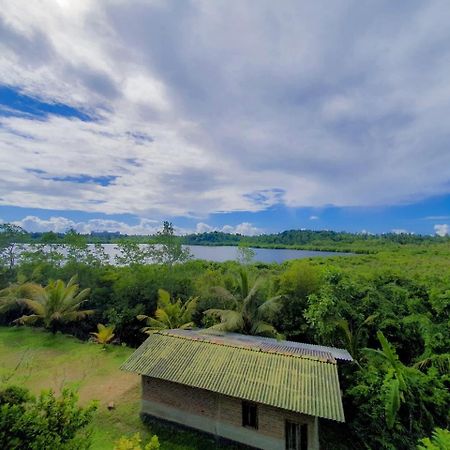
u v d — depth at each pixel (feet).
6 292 85.40
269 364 34.58
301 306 55.67
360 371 37.83
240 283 62.18
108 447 31.78
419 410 33.63
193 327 62.54
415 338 44.14
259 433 31.42
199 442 33.01
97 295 80.59
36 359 57.98
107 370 52.85
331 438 34.96
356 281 52.44
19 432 16.22
